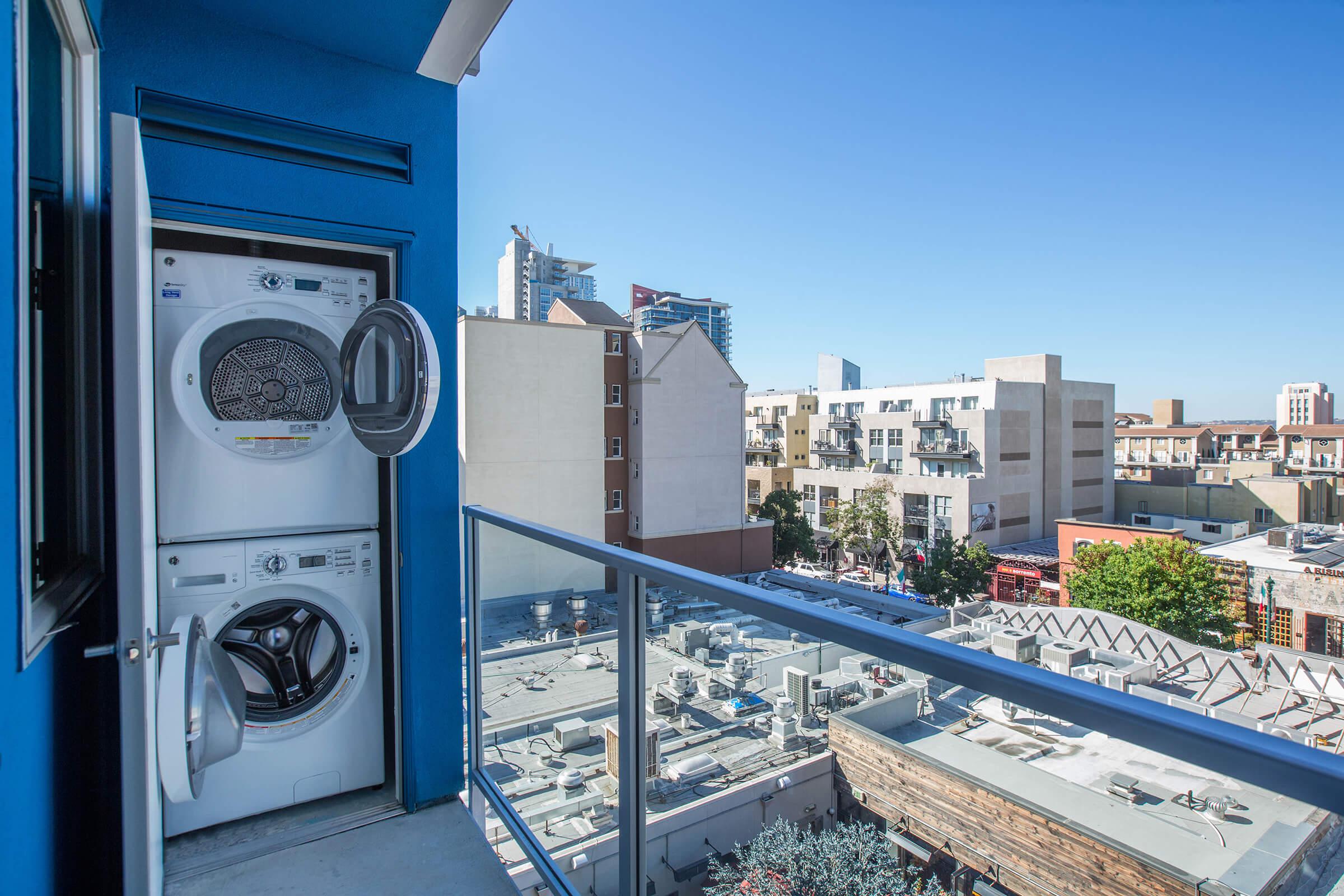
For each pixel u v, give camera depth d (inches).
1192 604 856.3
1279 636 850.8
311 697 85.6
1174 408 2930.6
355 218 86.4
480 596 85.1
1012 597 1266.0
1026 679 25.4
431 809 87.7
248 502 80.2
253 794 82.0
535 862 66.2
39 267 50.0
